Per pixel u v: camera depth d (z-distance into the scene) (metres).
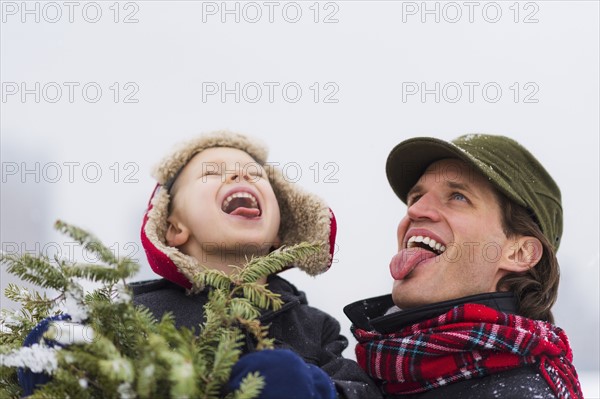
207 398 1.02
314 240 1.64
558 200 1.74
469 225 1.59
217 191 1.54
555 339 1.48
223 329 1.16
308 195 1.66
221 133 1.64
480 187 1.63
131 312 1.12
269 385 1.09
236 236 1.50
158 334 1.11
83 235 1.06
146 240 1.50
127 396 0.98
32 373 1.14
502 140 1.72
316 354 1.50
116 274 1.09
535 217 1.66
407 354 1.45
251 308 1.18
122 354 1.12
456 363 1.42
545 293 1.61
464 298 1.52
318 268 1.64
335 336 1.62
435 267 1.58
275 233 1.59
